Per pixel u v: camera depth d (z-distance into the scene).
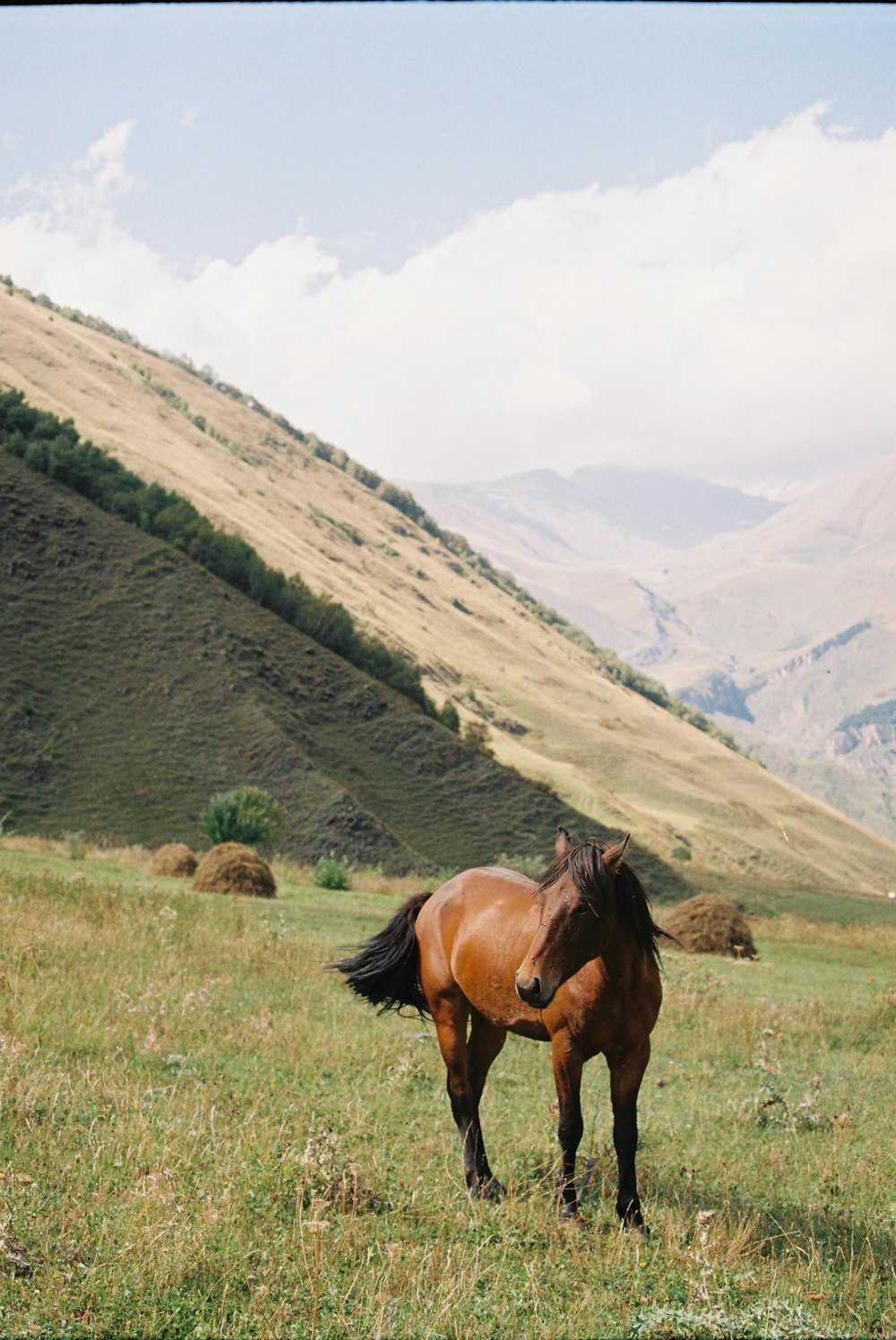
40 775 63.72
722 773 195.38
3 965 11.93
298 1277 5.45
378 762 79.69
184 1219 5.82
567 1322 5.27
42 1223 5.70
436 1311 5.14
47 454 90.94
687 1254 5.90
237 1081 9.14
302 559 172.62
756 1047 13.41
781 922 38.00
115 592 80.94
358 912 26.12
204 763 68.44
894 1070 12.98
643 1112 9.89
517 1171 7.47
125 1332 4.82
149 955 14.55
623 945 6.55
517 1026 7.21
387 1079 9.75
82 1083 8.20
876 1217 7.18
